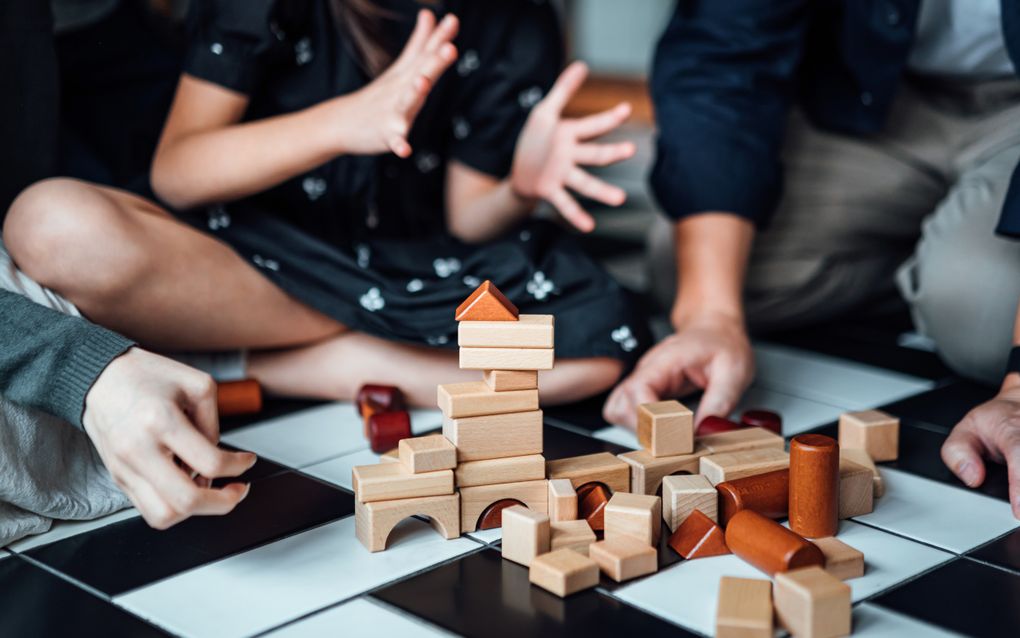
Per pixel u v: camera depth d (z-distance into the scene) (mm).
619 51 4488
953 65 1868
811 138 2020
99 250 1286
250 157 1402
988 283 1618
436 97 1708
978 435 1307
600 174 3432
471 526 1146
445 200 1828
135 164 1755
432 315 1505
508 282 1543
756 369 1824
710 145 1686
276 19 1515
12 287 1210
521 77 1751
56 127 1529
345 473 1325
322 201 1623
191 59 1493
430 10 1637
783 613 952
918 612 985
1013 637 944
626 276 2463
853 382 1748
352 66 1582
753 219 1707
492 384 1126
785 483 1159
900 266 2104
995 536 1151
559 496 1107
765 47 1749
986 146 1877
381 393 1484
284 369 1571
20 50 1442
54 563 1082
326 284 1497
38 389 1010
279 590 1026
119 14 1777
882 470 1346
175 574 1060
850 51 1819
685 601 1003
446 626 960
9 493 1092
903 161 1975
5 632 950
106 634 949
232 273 1425
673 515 1130
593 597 1013
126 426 954
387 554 1103
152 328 1407
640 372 1474
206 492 955
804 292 2014
